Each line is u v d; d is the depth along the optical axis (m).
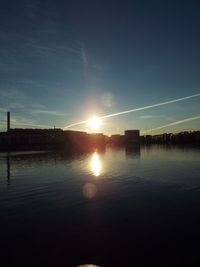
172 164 57.25
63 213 22.67
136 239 16.89
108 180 38.38
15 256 15.05
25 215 22.22
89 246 16.06
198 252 14.95
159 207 23.72
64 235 17.86
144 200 26.25
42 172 48.44
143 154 94.06
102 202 25.95
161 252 15.07
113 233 18.02
